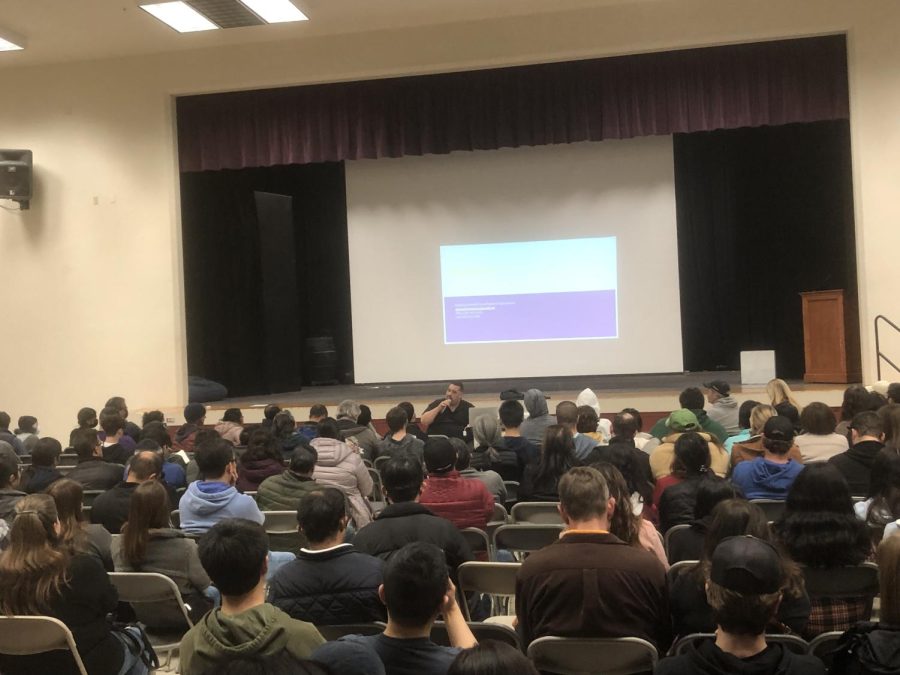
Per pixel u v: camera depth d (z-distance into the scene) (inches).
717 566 65.4
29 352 371.2
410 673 67.6
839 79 326.3
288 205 446.3
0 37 316.2
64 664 95.4
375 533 109.4
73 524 108.9
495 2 320.2
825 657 85.4
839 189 387.2
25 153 360.2
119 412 234.8
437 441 139.0
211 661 74.4
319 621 92.2
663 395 326.0
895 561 70.3
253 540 78.2
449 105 366.0
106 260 365.7
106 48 351.6
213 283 438.6
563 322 405.1
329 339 477.7
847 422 198.2
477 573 108.8
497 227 408.8
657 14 327.9
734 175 443.8
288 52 350.6
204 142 369.7
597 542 90.2
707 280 450.3
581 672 88.9
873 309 319.9
